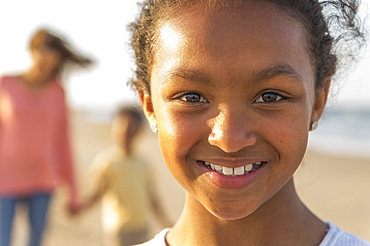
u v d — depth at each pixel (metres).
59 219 6.44
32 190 3.68
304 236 1.31
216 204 1.17
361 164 13.11
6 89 3.66
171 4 1.24
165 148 1.22
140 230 3.92
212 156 1.16
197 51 1.11
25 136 3.64
